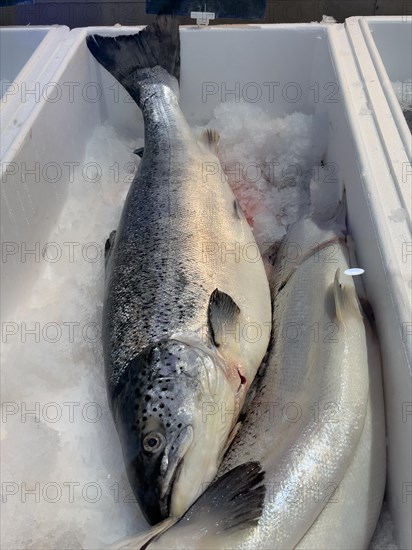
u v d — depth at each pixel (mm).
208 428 456
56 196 685
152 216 590
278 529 396
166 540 393
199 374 466
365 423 441
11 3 748
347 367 455
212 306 494
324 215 617
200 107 802
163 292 523
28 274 613
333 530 406
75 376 556
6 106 632
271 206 714
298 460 420
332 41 687
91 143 798
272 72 770
